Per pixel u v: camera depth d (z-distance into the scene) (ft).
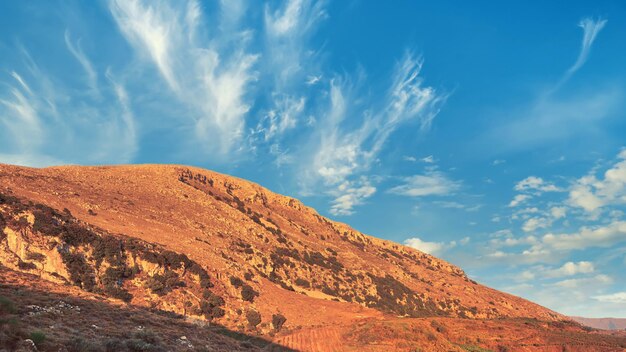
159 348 79.82
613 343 209.15
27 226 178.09
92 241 201.16
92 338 75.61
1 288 94.17
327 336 184.85
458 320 229.04
